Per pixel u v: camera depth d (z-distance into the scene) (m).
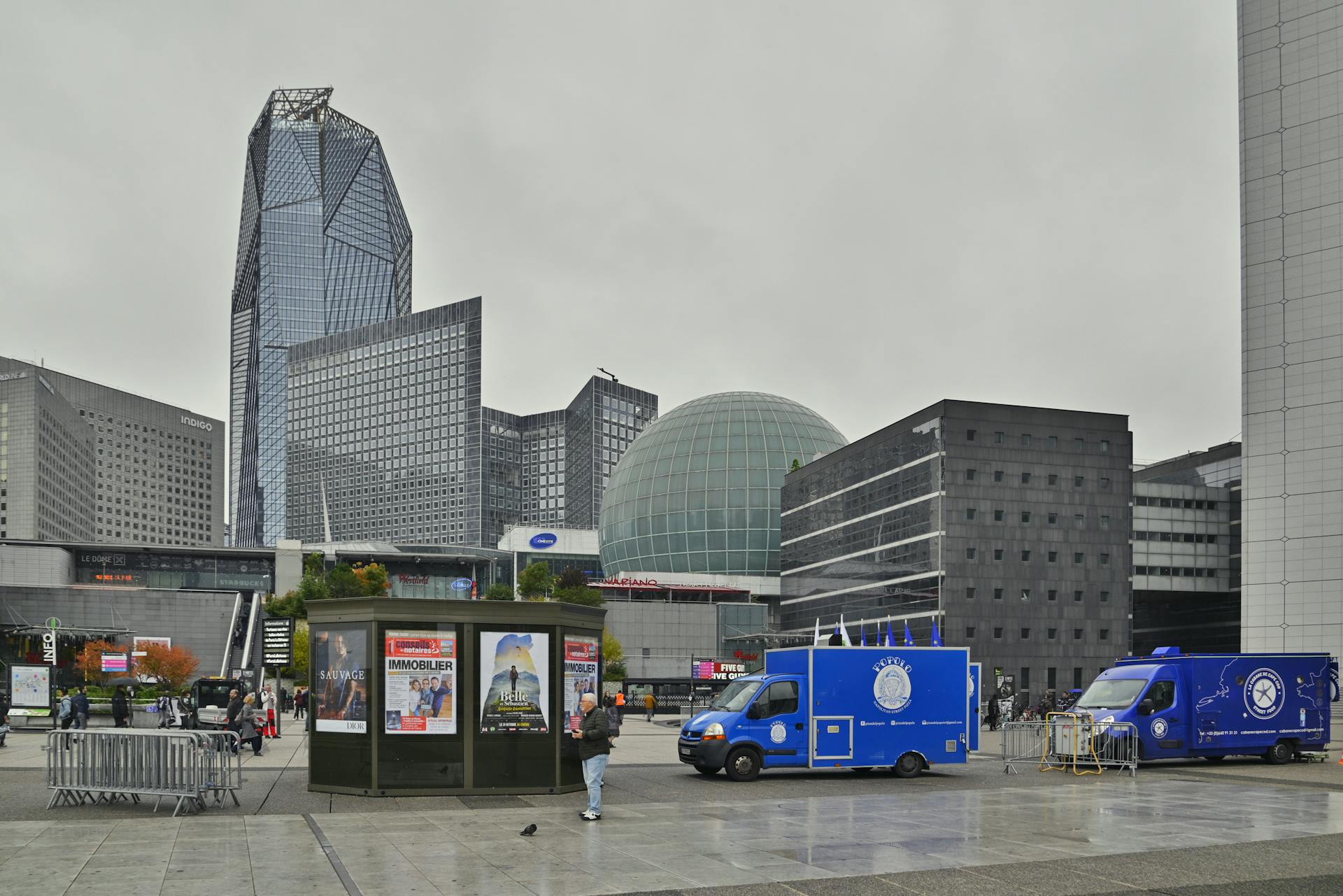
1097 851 18.22
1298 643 85.56
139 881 15.23
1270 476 88.06
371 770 24.77
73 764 23.14
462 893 14.55
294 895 14.35
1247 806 24.36
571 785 26.02
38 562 147.25
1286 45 89.31
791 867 16.58
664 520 151.12
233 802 23.50
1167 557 122.19
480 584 170.38
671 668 131.25
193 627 134.50
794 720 31.05
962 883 15.57
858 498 119.00
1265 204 89.81
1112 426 105.69
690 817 21.94
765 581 145.75
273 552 157.50
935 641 60.38
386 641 25.08
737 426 152.38
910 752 32.00
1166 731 35.97
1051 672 101.25
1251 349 89.88
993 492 101.94
